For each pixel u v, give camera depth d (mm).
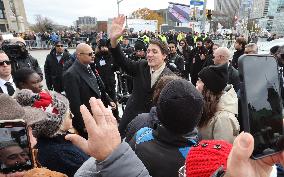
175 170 1264
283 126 741
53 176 878
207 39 7238
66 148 1724
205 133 2078
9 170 1019
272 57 776
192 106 1254
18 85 3203
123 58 3307
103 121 755
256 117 715
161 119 1311
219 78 2006
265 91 741
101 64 5562
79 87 3586
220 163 817
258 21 64062
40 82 3258
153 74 3129
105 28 59688
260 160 685
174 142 1314
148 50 3129
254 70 750
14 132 1031
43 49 28031
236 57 6141
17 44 4672
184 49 9797
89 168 866
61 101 1826
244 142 557
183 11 47875
